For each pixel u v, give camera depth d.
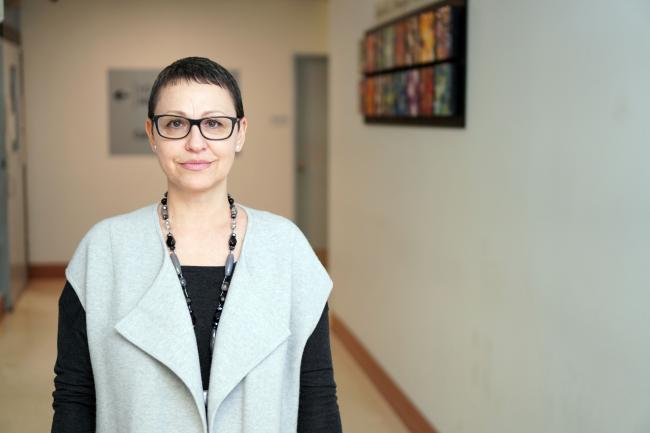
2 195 6.29
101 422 1.33
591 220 2.13
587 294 2.15
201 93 1.34
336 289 5.57
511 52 2.66
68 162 7.75
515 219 2.64
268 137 8.07
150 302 1.33
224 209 1.41
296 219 8.24
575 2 2.21
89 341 1.34
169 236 1.38
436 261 3.47
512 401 2.67
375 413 4.09
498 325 2.79
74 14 7.63
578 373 2.21
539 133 2.45
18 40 7.39
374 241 4.53
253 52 7.97
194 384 1.30
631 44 1.91
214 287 1.37
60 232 7.79
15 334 5.71
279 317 1.37
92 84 7.73
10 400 4.29
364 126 4.72
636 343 1.91
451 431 3.29
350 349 5.10
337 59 5.41
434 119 3.42
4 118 6.25
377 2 4.38
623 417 1.97
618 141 1.98
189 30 7.84
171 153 1.34
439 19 3.22
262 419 1.33
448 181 3.31
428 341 3.59
